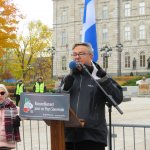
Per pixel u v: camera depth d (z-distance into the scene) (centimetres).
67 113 480
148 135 1368
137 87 5400
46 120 500
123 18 8919
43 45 8375
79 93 523
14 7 3228
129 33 8856
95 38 897
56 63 9669
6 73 6669
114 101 512
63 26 9669
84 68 516
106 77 514
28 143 1195
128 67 8806
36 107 494
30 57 8175
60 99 483
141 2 8731
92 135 513
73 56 528
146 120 1905
